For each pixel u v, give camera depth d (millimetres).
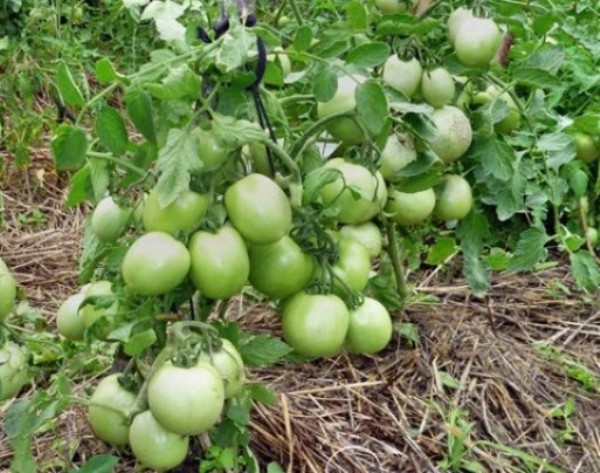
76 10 3004
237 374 953
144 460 965
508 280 1890
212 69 952
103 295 990
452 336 1633
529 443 1430
